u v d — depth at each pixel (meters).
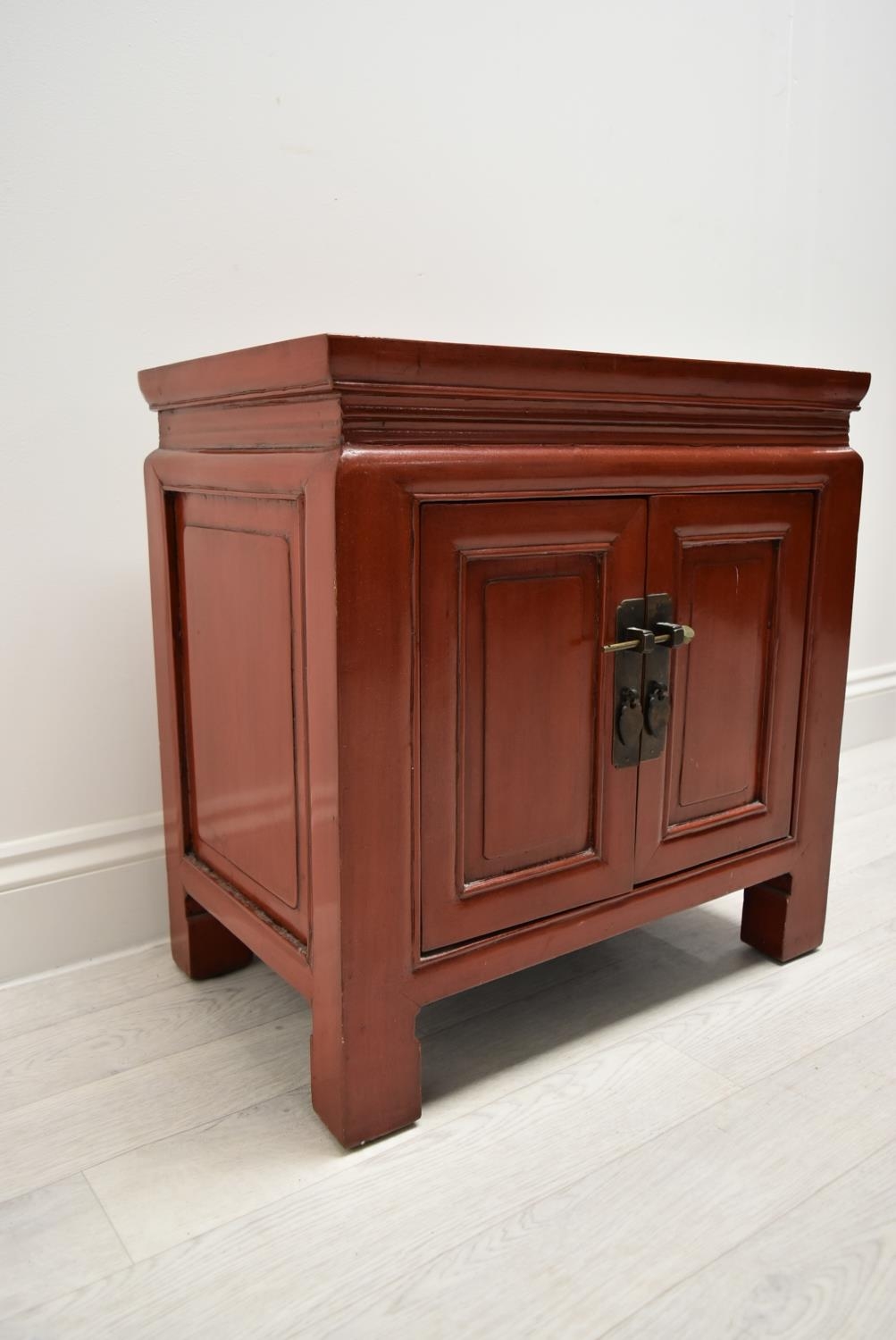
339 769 0.80
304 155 1.28
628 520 0.95
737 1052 1.03
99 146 1.12
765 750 1.13
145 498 1.15
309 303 1.32
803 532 1.11
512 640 0.90
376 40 1.31
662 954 1.24
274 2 1.22
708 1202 0.81
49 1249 0.77
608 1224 0.79
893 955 1.23
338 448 0.77
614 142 1.60
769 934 1.22
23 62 1.06
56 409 1.14
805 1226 0.79
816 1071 0.99
